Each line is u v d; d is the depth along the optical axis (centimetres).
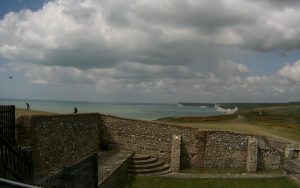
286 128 4884
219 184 2411
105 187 1947
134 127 2978
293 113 9631
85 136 2683
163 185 2358
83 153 2634
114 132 3030
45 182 1088
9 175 1019
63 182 1191
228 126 4528
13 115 1452
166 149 2902
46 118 1995
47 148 2008
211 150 2916
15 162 1076
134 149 2980
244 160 2916
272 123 6044
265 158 2895
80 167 1308
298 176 2575
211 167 2914
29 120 1902
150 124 2944
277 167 2889
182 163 2900
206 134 2908
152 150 2934
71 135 2400
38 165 1881
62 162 2233
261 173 2767
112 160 2511
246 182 2470
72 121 2427
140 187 2291
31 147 1809
